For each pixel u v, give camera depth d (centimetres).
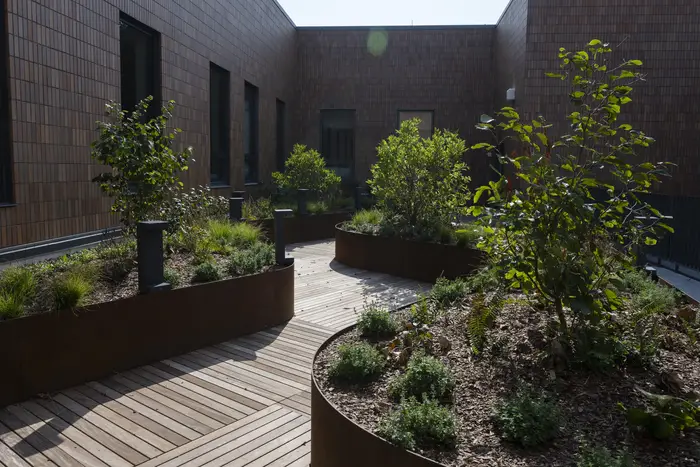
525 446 222
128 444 306
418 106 1622
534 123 292
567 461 213
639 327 302
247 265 537
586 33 1148
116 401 360
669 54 1152
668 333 312
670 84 1159
